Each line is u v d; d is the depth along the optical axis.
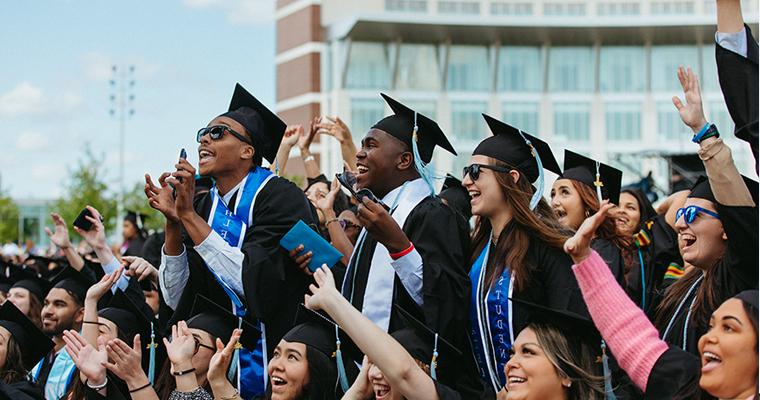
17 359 6.88
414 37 37.62
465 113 38.22
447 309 5.46
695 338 4.94
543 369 4.51
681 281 5.36
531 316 4.66
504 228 5.48
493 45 37.94
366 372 5.34
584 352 4.58
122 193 38.81
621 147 37.50
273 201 6.51
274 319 6.33
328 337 5.79
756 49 4.59
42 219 53.19
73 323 8.13
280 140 6.79
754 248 4.60
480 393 5.39
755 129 4.46
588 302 4.35
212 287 6.62
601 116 37.72
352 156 8.17
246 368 6.23
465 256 5.77
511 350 4.79
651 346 4.26
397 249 5.53
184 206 6.18
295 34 48.78
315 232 6.21
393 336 5.42
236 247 6.36
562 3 37.84
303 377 5.71
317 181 8.42
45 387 7.42
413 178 6.18
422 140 6.22
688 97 4.71
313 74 47.78
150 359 6.51
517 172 5.48
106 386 5.93
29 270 9.61
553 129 38.03
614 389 4.86
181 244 6.45
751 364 3.73
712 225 4.88
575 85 38.06
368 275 6.03
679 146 36.97
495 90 38.09
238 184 6.60
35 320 8.74
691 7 36.84
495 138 5.59
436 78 38.09
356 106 37.88
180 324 5.72
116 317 6.79
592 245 6.59
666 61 37.16
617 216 7.11
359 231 7.84
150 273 7.30
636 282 6.91
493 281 5.40
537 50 38.12
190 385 5.56
